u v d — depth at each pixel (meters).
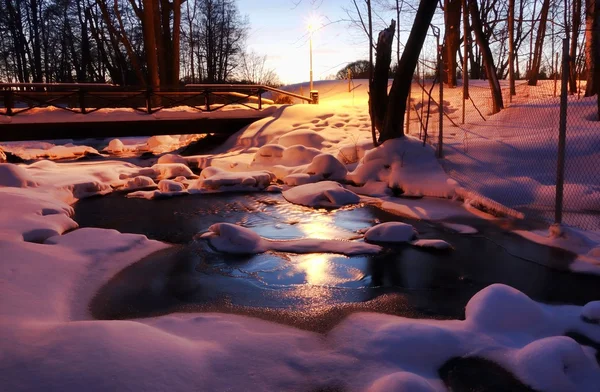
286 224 8.30
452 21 21.59
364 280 5.61
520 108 14.59
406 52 11.73
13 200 8.24
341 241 7.09
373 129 12.67
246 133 17.78
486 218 8.32
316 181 11.78
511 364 3.67
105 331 3.51
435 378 3.54
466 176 10.25
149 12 22.73
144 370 3.16
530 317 4.28
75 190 10.80
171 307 4.77
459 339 4.00
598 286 5.35
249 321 4.43
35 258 5.57
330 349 3.86
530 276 5.68
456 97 19.91
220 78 43.91
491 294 4.41
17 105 24.41
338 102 22.02
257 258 6.39
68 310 4.58
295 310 4.72
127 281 5.47
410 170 11.05
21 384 2.96
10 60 38.06
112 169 13.69
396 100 12.05
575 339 4.13
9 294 4.54
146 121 17.16
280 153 13.69
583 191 8.67
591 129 11.34
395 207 9.35
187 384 3.17
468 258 6.36
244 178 11.63
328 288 5.35
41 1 36.09
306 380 3.41
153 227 8.06
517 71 31.19
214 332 4.05
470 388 3.43
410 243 7.03
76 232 6.85
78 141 25.06
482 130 13.46
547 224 7.60
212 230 7.26
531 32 22.58
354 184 11.54
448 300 5.02
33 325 3.81
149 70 23.34
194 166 15.37
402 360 3.71
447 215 8.59
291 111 18.72
